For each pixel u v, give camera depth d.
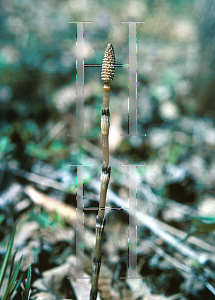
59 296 0.42
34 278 0.43
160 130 0.78
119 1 1.05
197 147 0.73
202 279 0.45
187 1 0.96
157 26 1.00
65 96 0.82
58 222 0.53
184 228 0.54
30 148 0.68
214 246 0.49
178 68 0.89
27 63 0.88
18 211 0.54
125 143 0.74
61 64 0.89
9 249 0.33
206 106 0.81
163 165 0.69
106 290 0.43
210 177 0.64
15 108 0.77
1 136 0.70
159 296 0.43
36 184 0.60
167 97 0.85
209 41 0.79
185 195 0.62
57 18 1.01
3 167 0.62
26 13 1.00
